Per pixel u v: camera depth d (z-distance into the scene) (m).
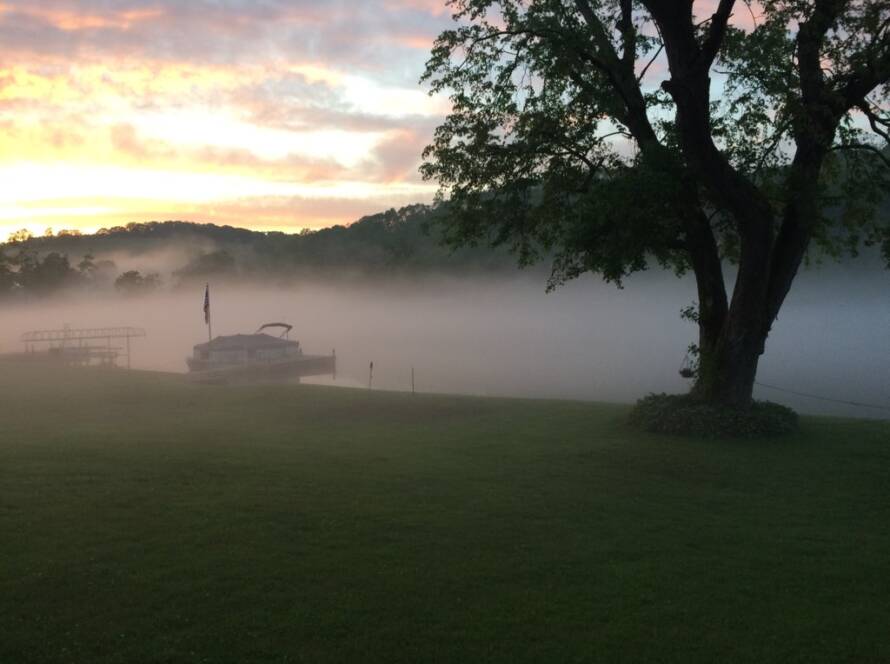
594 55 18.44
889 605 7.97
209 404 23.61
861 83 16.98
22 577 7.84
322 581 8.05
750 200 16.77
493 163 19.75
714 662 6.57
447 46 19.19
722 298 18.92
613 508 11.56
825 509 11.95
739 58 17.25
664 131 17.62
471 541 9.63
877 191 18.84
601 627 7.20
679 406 18.22
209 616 7.09
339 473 13.20
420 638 6.81
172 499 11.02
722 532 10.50
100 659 6.20
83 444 15.45
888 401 38.41
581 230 17.20
